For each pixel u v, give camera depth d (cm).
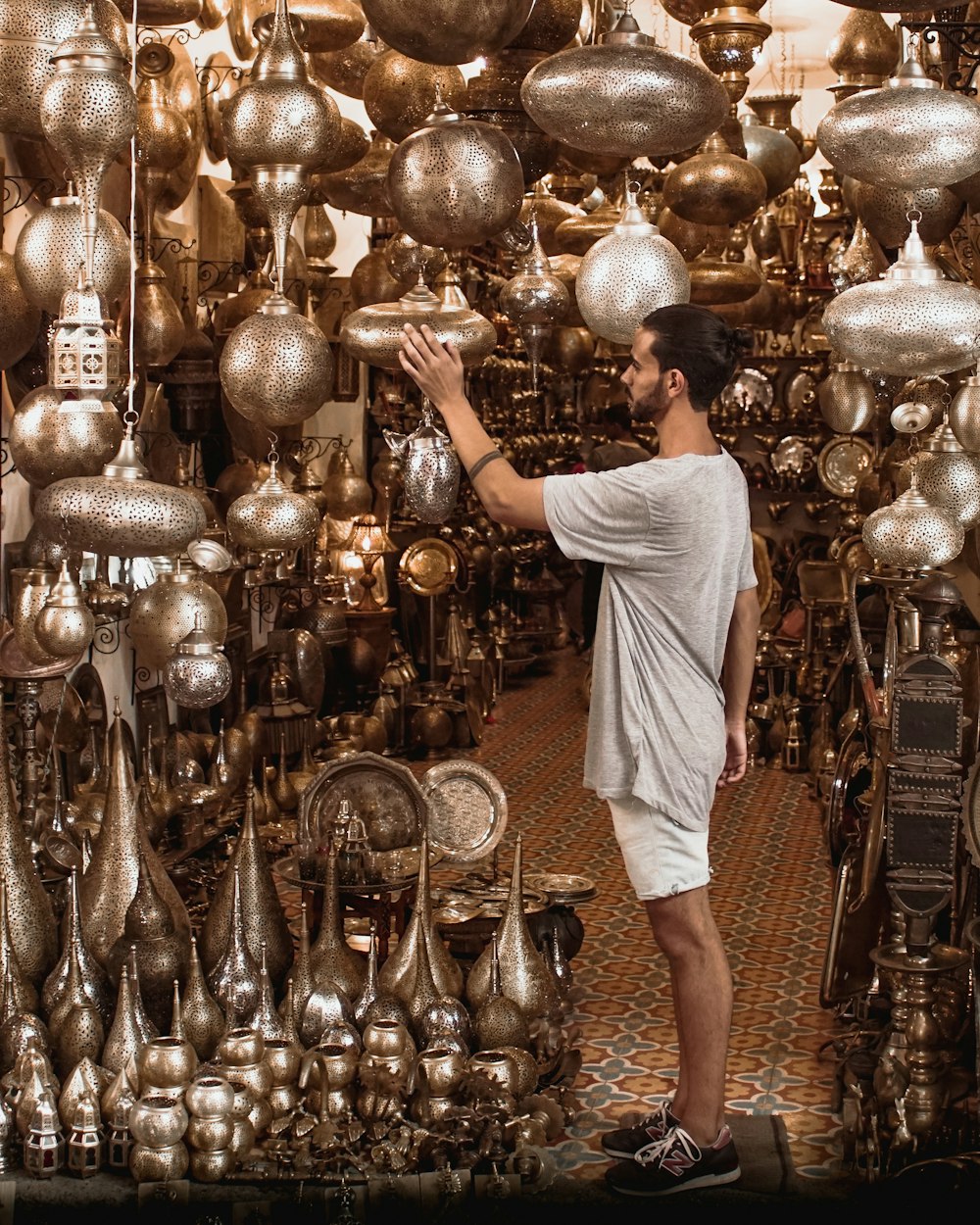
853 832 435
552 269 385
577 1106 347
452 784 413
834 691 756
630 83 267
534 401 928
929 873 311
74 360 261
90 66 251
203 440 588
